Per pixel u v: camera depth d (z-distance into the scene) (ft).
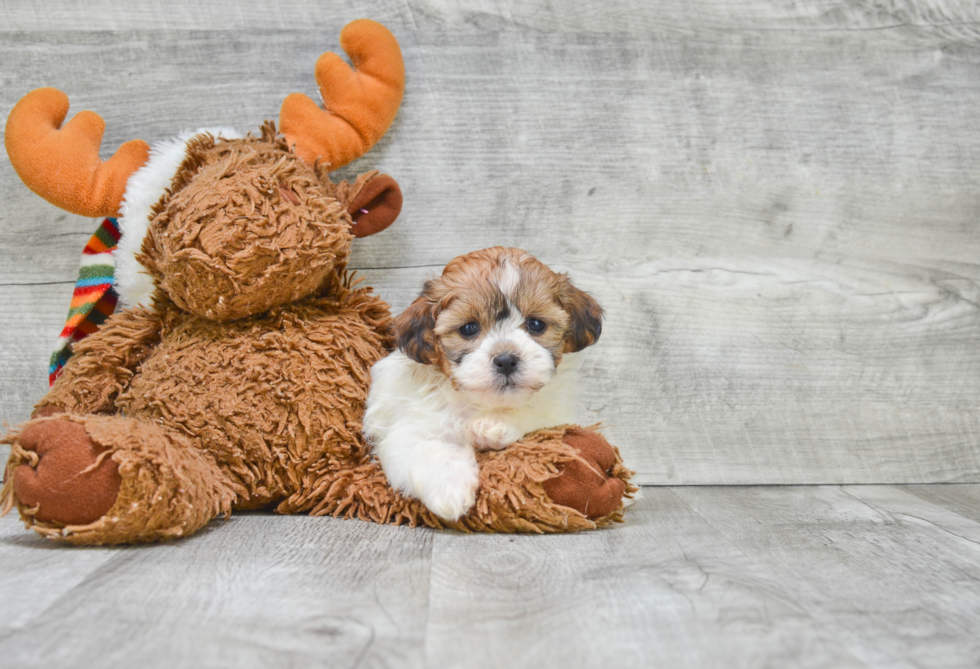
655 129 9.00
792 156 9.09
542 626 4.18
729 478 9.14
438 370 6.95
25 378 8.80
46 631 4.00
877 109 9.12
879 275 9.23
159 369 6.81
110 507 5.50
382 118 8.25
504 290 6.71
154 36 8.61
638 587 4.86
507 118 8.89
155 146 7.46
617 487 6.55
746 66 9.04
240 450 6.70
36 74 8.57
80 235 8.79
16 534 6.14
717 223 9.09
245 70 8.69
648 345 9.08
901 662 3.80
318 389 6.81
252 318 6.98
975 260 9.27
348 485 6.90
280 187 6.58
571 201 8.98
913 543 6.21
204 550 5.63
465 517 6.39
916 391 9.27
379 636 4.00
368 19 8.43
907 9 9.09
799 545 6.08
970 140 9.16
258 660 3.68
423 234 8.89
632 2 8.93
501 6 8.83
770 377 9.18
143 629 4.03
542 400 7.08
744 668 3.71
